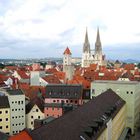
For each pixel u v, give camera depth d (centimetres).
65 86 12681
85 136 5425
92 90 11138
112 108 8338
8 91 10769
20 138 4281
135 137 10175
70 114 5794
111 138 7775
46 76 18725
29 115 11038
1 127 10188
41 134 4384
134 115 10719
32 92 13325
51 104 11112
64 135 4841
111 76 18162
